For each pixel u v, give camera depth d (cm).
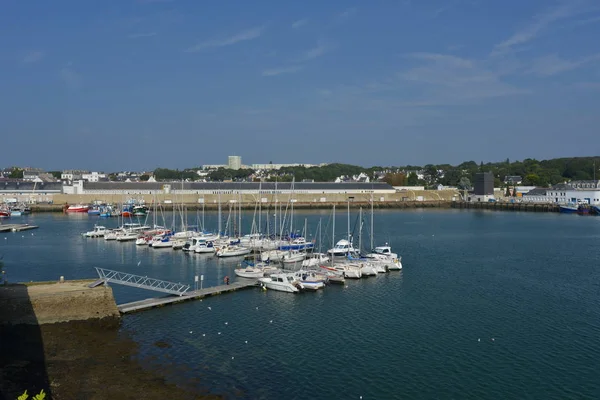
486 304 6625
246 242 11512
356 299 6850
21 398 2425
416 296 7012
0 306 5359
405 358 4853
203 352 4938
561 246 11525
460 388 4266
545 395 4156
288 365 4672
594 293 7144
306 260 9106
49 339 5125
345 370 4581
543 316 6106
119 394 4012
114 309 5834
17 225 15150
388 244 11762
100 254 10494
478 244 11881
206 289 7106
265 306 6488
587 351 5019
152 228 14538
